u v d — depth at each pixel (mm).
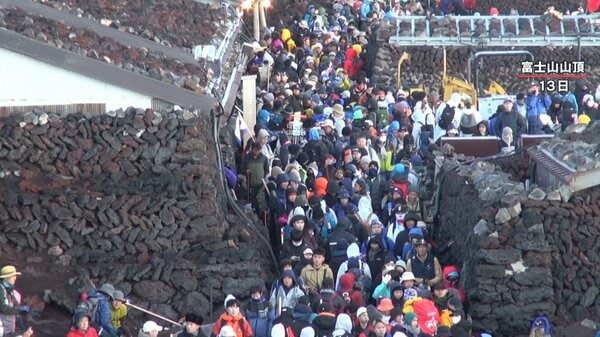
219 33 98562
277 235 80062
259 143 85875
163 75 76562
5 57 73750
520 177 82812
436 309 65812
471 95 112500
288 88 109375
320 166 90375
